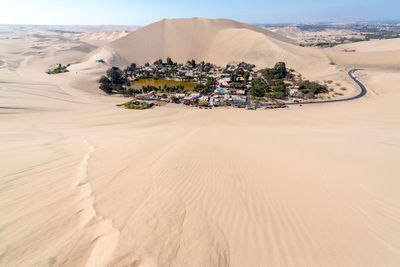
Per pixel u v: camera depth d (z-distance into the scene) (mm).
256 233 5164
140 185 6996
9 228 4793
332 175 8000
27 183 6840
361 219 5527
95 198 6027
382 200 6266
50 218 5129
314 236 5027
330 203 6242
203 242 4754
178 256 4348
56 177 7363
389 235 4969
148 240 4574
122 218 5164
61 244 4402
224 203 6305
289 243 4859
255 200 6492
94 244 4414
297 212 5883
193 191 6902
